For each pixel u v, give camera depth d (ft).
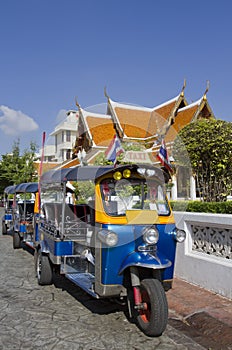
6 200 48.37
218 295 18.83
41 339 14.03
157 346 13.44
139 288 14.44
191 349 13.23
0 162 133.90
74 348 13.20
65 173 18.97
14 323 15.81
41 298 19.61
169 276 15.81
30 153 103.45
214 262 19.30
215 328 14.75
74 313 17.10
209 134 28.96
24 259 31.63
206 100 67.72
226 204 22.33
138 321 14.62
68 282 23.09
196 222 21.17
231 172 29.63
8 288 21.76
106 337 14.24
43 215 23.66
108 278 14.69
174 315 16.89
